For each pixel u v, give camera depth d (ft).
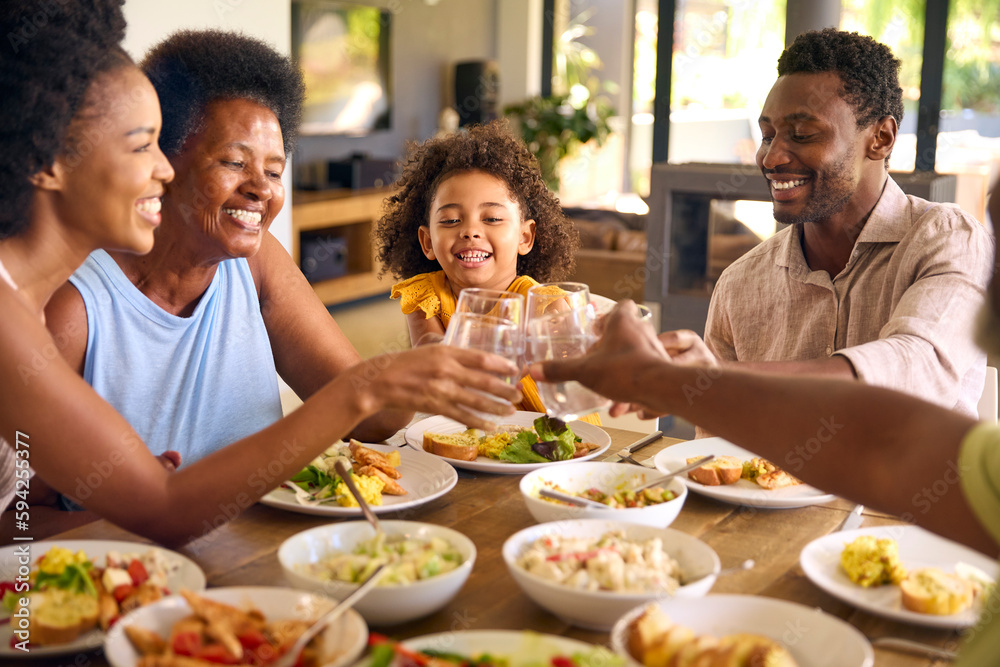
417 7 22.74
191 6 8.96
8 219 3.27
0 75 3.08
